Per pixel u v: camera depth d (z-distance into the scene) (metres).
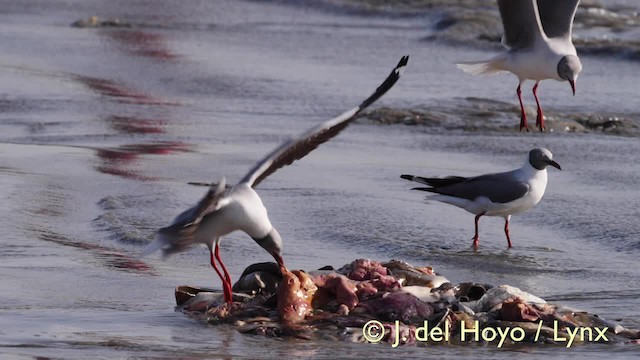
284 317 10.30
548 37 16.97
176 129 20.89
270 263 11.16
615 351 9.59
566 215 14.76
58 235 13.75
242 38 32.56
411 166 17.86
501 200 13.48
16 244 13.22
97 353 9.32
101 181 16.52
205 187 16.19
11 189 15.88
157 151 18.84
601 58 28.41
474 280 12.06
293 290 10.40
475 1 36.59
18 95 23.61
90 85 25.12
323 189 16.17
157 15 36.56
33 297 11.12
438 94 24.39
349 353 9.50
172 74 26.72
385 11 36.47
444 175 17.11
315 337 9.96
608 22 33.22
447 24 33.31
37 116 21.72
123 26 34.00
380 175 17.20
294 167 17.73
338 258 12.84
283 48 30.89
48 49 29.38
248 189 10.08
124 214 14.53
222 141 19.80
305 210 14.96
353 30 33.97
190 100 23.98
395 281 10.86
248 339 9.87
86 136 20.05
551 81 25.64
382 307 10.41
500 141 19.84
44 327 10.06
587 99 23.77
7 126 20.80
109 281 11.78
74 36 31.73
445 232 14.07
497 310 10.48
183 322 10.34
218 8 38.41
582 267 12.58
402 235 13.85
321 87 25.28
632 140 20.05
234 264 12.59
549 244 13.65
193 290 11.18
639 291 11.63
